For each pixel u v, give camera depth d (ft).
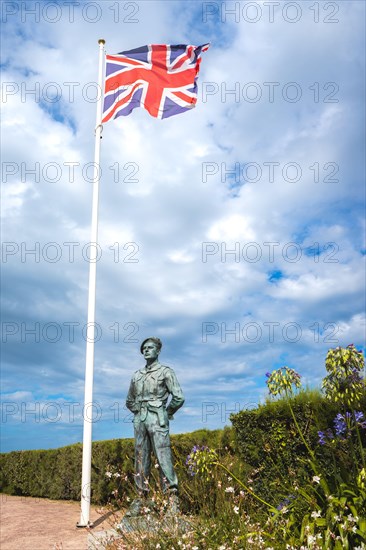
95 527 25.99
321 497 14.69
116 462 35.70
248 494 20.56
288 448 21.29
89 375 28.99
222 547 14.37
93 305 30.27
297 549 13.38
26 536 25.31
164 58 35.88
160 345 26.35
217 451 28.02
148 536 17.39
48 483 43.62
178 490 23.43
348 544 12.32
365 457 15.97
